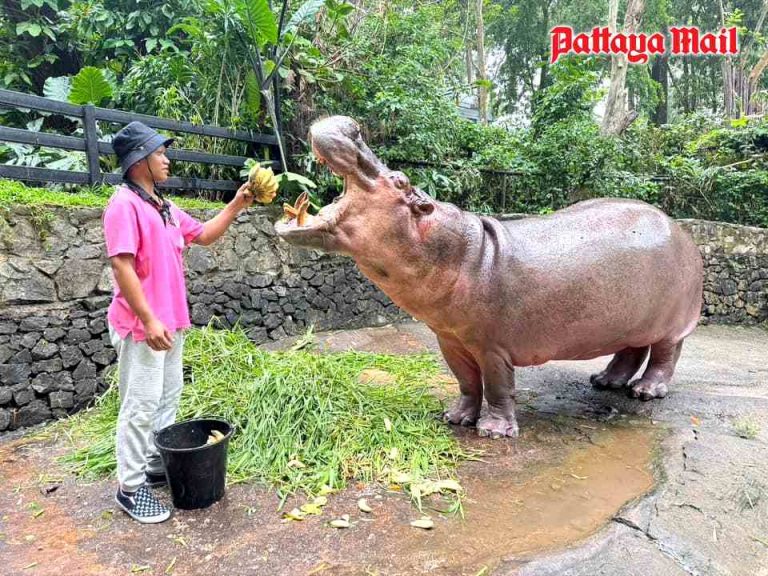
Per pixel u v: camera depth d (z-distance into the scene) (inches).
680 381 178.7
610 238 128.7
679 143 457.1
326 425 123.9
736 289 320.2
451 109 295.4
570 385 169.0
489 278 119.6
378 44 309.6
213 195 239.5
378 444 120.6
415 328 244.8
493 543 88.5
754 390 169.6
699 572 83.9
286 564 84.5
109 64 320.2
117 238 89.7
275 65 229.0
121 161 96.7
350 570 82.5
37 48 335.0
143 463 99.1
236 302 207.9
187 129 213.8
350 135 108.4
